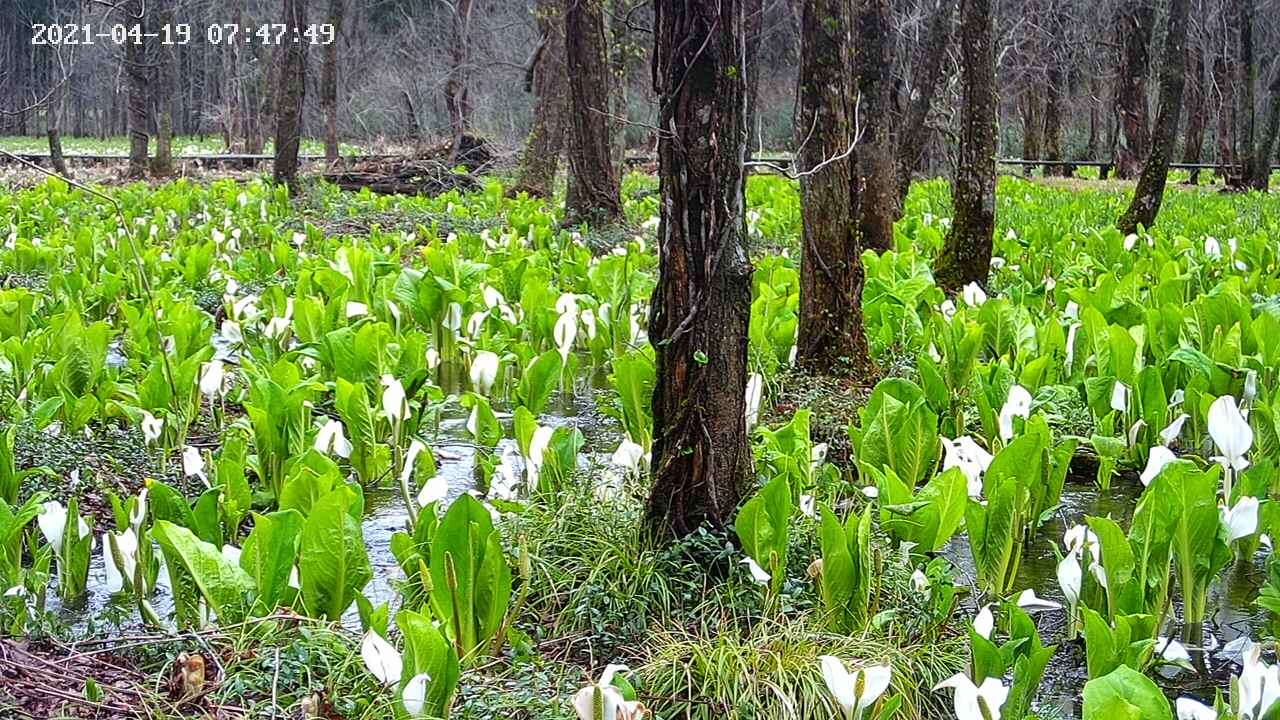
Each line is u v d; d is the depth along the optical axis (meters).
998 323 8.08
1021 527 4.85
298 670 3.77
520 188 21.25
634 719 3.03
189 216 16.39
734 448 4.64
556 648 4.29
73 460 5.87
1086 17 39.62
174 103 49.84
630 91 35.44
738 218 4.54
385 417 6.38
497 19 37.78
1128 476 6.59
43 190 18.22
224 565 3.96
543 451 5.20
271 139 41.16
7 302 8.11
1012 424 5.93
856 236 7.77
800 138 7.67
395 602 4.71
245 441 5.70
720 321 4.55
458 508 3.88
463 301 8.75
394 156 25.88
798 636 4.06
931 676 4.07
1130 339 6.62
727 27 4.38
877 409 5.56
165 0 24.81
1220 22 38.56
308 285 9.59
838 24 7.45
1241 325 7.17
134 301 9.41
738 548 4.57
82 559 4.65
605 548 4.64
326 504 3.96
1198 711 3.18
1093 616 3.67
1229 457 5.09
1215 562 4.51
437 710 3.42
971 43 10.84
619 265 9.04
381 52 41.34
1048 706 3.97
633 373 6.09
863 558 4.12
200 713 3.62
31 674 3.67
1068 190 27.28
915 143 17.88
